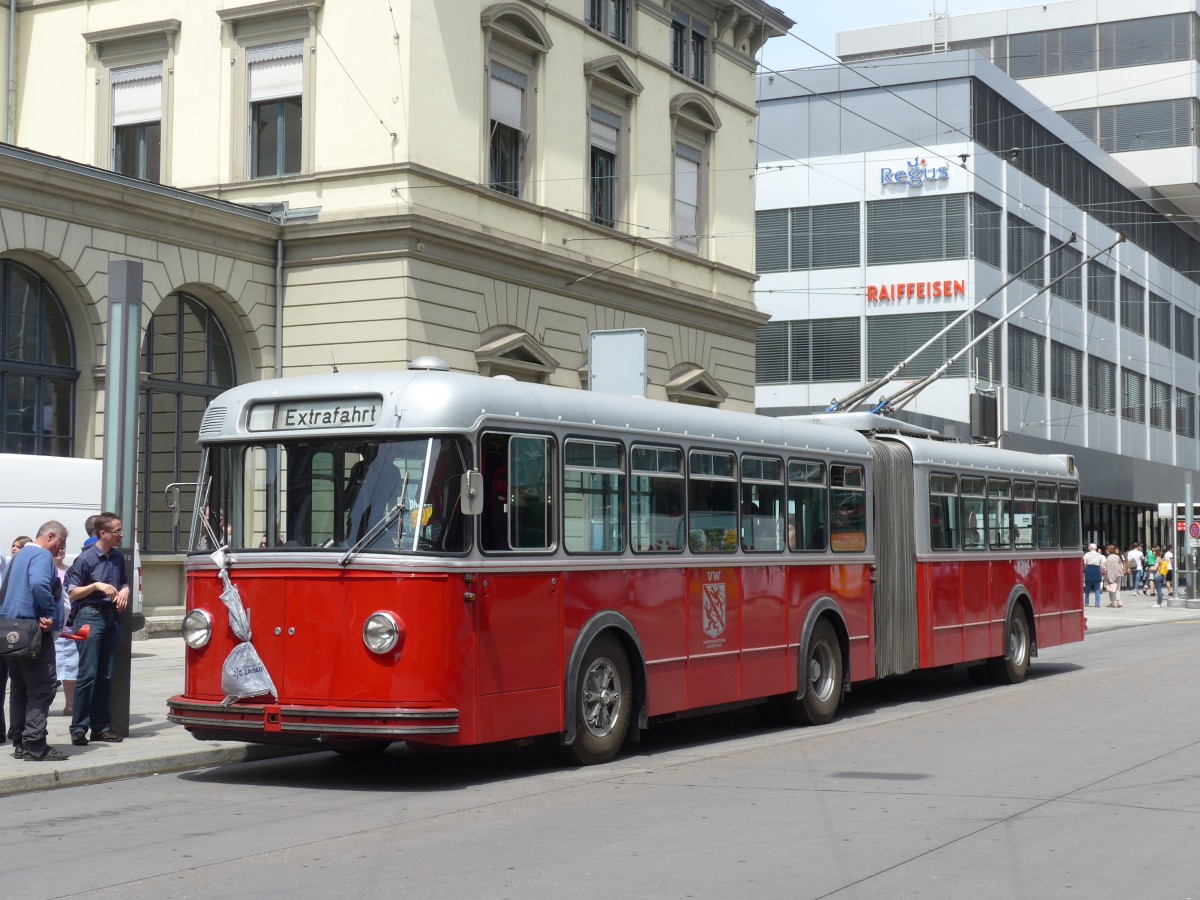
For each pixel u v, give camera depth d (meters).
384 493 10.64
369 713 10.27
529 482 11.30
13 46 27.25
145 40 26.34
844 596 15.77
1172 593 49.72
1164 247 65.56
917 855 8.08
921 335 45.72
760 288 47.97
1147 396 61.97
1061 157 53.16
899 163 46.22
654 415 12.91
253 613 10.85
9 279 21.17
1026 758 12.03
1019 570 20.02
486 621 10.77
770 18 33.94
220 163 25.62
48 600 11.35
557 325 27.48
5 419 21.06
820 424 16.67
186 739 12.75
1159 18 63.47
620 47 29.36
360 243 24.31
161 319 23.59
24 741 11.44
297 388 11.18
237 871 7.77
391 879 7.51
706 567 13.40
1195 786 10.50
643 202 30.00
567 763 11.95
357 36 24.56
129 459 12.81
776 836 8.64
